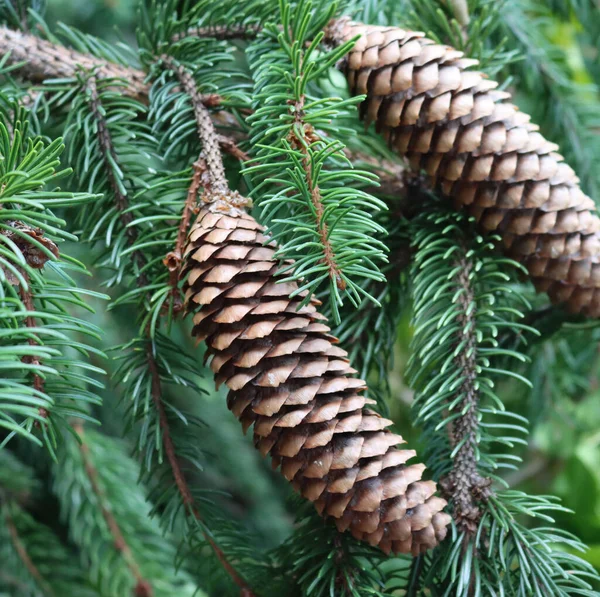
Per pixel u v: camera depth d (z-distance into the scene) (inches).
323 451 18.5
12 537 25.6
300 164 18.7
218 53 21.2
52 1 32.5
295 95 19.3
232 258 18.7
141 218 19.9
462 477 19.5
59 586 25.4
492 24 23.1
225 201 19.2
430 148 20.3
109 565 25.1
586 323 22.3
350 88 20.6
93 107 20.7
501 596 18.8
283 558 20.5
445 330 20.3
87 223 20.8
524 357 20.1
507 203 20.3
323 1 20.8
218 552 20.4
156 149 21.2
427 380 20.7
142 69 21.7
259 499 34.3
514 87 26.5
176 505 20.6
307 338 18.8
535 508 19.3
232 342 18.7
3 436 27.4
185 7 21.5
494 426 19.8
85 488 25.7
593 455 35.3
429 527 18.6
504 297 22.0
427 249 20.6
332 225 18.6
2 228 18.1
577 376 28.2
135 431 29.7
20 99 20.8
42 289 18.4
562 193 20.3
